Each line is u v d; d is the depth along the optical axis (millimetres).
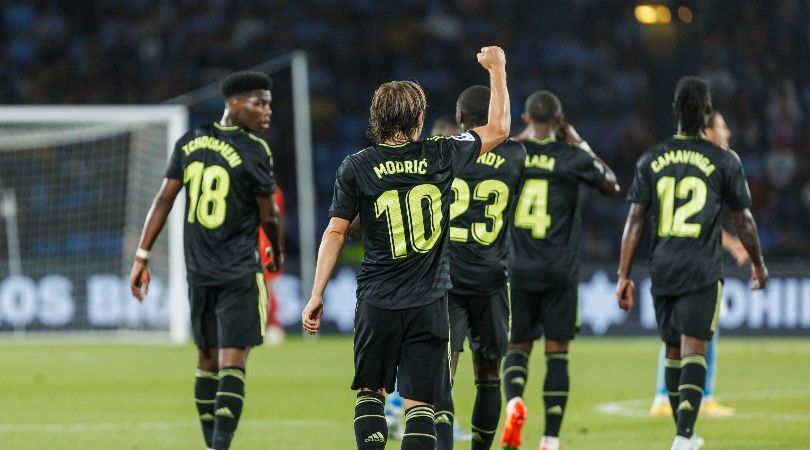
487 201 25391
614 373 50688
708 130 31906
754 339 67312
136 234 69562
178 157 26750
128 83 93250
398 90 20484
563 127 29750
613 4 98688
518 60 96625
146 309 68688
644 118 93812
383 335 20141
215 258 26188
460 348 25250
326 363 54656
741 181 27312
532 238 29219
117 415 37375
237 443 31406
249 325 26141
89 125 73500
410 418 20109
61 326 69500
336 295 70188
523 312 29469
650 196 27906
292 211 88375
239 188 26172
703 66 94125
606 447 30422
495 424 25672
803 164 88125
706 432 32875
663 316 27922
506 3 99750
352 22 98312
